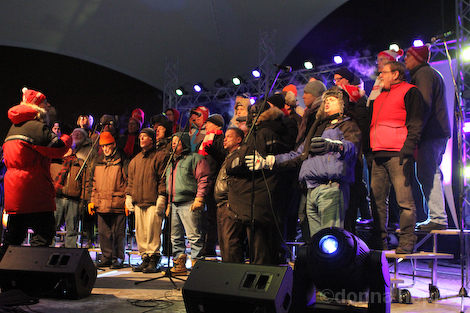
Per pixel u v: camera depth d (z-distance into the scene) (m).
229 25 9.65
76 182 5.91
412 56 4.61
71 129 7.23
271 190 3.64
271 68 9.05
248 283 2.83
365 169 5.40
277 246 3.73
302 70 8.67
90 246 6.46
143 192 5.16
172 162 4.74
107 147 5.63
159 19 9.90
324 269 2.87
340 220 3.59
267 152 3.76
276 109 3.90
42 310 3.26
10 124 10.77
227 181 3.87
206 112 6.30
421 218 4.82
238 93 9.77
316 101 4.47
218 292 2.81
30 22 9.98
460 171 3.65
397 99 4.22
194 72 10.73
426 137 4.45
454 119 6.63
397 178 4.13
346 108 4.05
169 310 3.35
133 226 6.99
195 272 2.98
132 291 4.05
